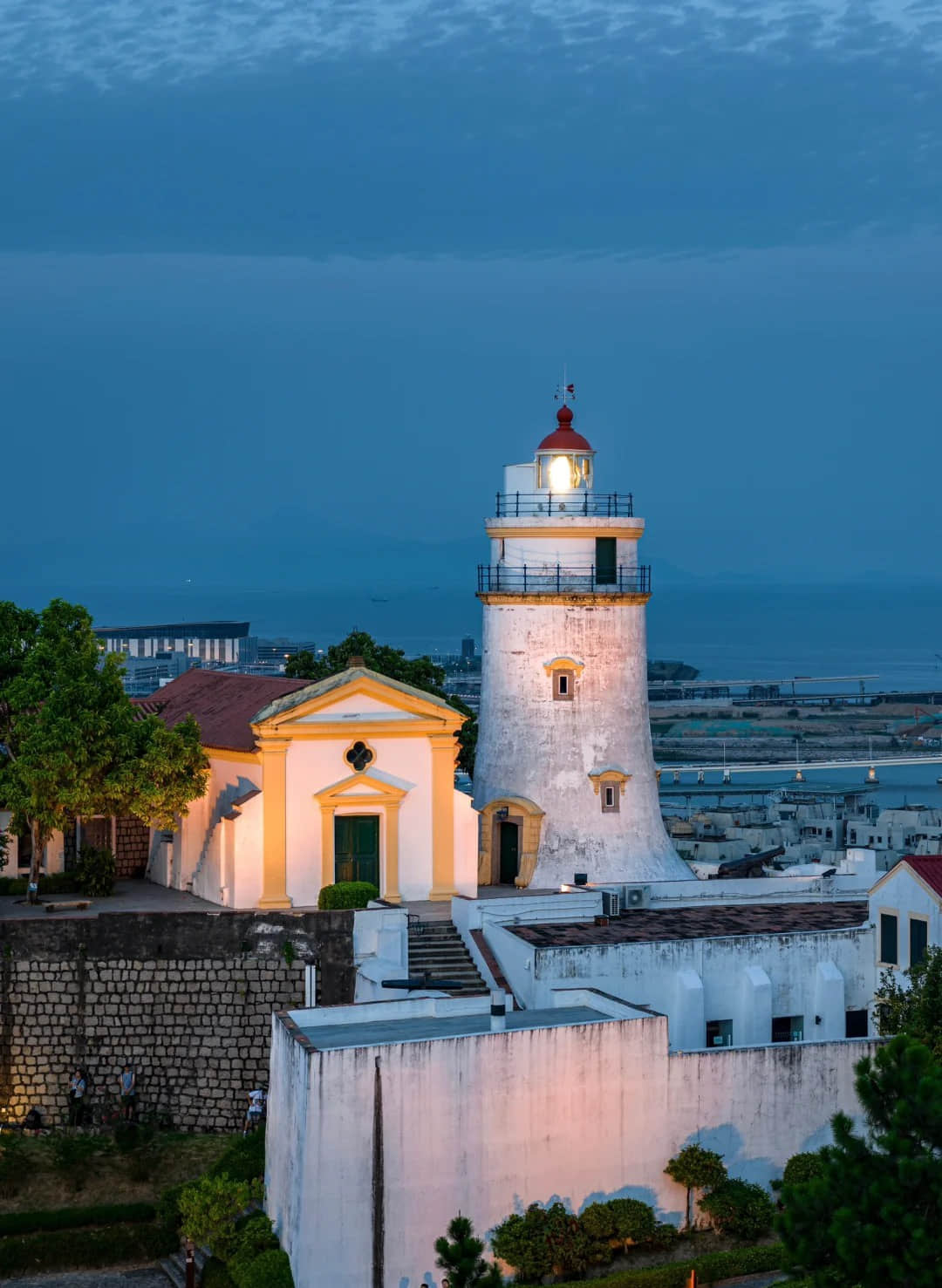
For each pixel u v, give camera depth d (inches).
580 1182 3597.4
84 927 4264.3
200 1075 4284.0
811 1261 2842.0
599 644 5359.3
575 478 5467.5
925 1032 3695.9
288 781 4753.9
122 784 4621.1
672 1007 4237.2
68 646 4776.1
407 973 4210.1
